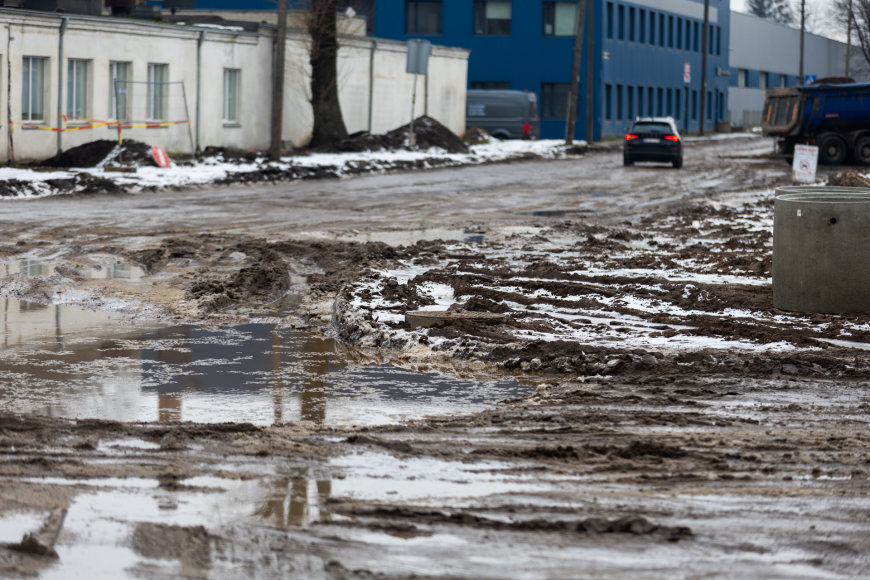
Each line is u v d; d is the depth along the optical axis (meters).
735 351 23.38
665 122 100.56
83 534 12.24
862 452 16.34
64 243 41.12
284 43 84.25
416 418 18.92
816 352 23.27
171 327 27.20
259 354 24.27
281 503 13.53
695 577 11.32
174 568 11.38
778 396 20.22
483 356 23.41
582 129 157.38
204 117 86.81
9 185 61.22
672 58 188.38
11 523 12.51
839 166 106.38
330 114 96.44
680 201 65.38
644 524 12.68
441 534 12.48
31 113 72.75
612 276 33.78
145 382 21.50
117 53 78.31
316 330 27.08
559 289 31.39
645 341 24.75
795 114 108.31
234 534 12.38
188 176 71.62
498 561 11.68
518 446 16.66
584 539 12.35
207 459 15.47
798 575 11.41
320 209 57.12
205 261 37.41
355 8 159.50
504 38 158.50
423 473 14.98
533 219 53.91
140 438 16.69
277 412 19.30
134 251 39.03
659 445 16.33
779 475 15.02
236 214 53.47
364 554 11.84
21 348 24.47
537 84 158.50
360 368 22.94
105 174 69.56
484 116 138.62
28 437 16.52
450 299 29.94
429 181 79.56
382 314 27.47
